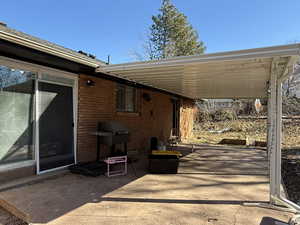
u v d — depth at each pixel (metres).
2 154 4.23
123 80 7.07
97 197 3.71
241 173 5.48
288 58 3.29
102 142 6.08
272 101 3.68
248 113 21.02
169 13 22.34
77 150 5.75
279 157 3.69
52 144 5.14
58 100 5.30
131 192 3.99
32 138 4.75
